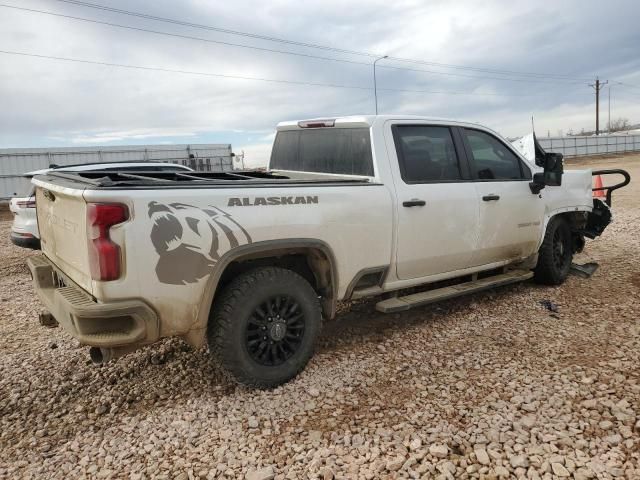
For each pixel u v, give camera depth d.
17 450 3.01
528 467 2.67
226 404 3.44
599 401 3.25
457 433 3.00
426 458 2.77
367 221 3.99
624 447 2.80
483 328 4.66
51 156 27.27
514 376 3.66
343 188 3.89
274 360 3.63
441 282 5.24
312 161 4.78
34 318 5.51
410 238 4.30
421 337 4.50
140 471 2.77
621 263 6.82
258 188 3.46
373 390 3.57
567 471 2.62
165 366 4.08
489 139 5.17
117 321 3.08
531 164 5.59
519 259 5.45
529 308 5.15
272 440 3.01
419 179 4.43
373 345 4.36
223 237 3.25
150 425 3.22
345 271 3.93
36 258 4.25
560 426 3.01
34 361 4.27
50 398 3.63
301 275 4.08
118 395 3.64
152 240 3.00
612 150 66.69
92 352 3.22
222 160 31.69
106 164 8.98
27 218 7.70
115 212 2.91
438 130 4.71
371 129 4.25
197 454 2.90
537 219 5.45
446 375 3.75
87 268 3.05
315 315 3.78
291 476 2.67
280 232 3.50
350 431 3.06
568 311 5.03
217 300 3.47
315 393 3.53
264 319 3.55
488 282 5.10
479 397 3.40
